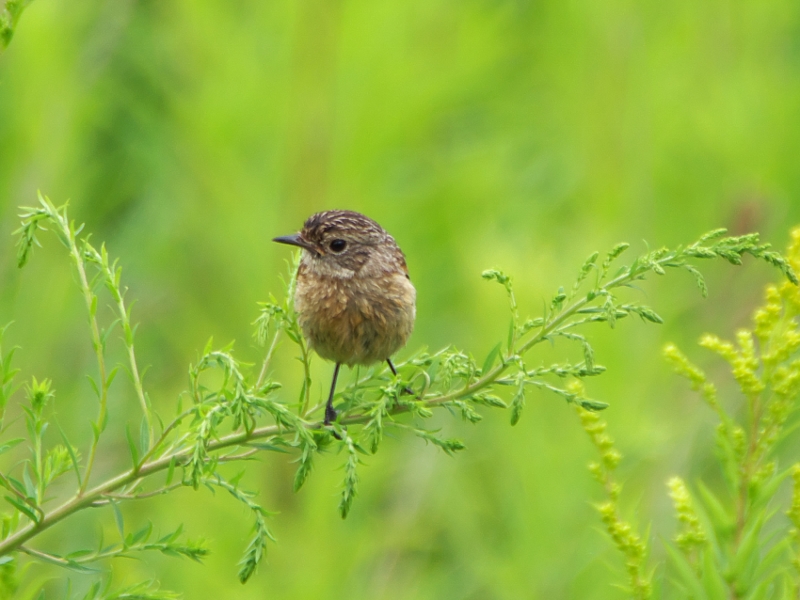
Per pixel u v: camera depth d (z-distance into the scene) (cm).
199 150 1073
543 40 1334
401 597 959
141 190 1235
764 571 590
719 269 1134
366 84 1102
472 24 1198
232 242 1055
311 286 850
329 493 968
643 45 1210
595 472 629
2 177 1088
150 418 540
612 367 983
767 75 1256
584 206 1146
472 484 1035
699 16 1268
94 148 1228
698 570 602
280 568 941
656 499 956
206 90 1091
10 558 513
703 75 1241
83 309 1135
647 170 1143
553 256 1055
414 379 659
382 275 862
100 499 528
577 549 936
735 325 1088
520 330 584
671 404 1019
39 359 1053
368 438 583
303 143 1070
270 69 1091
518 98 1320
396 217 1134
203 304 1055
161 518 967
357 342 855
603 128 1155
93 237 1166
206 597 905
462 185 1184
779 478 595
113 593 537
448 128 1284
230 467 961
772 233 1174
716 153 1203
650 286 1045
